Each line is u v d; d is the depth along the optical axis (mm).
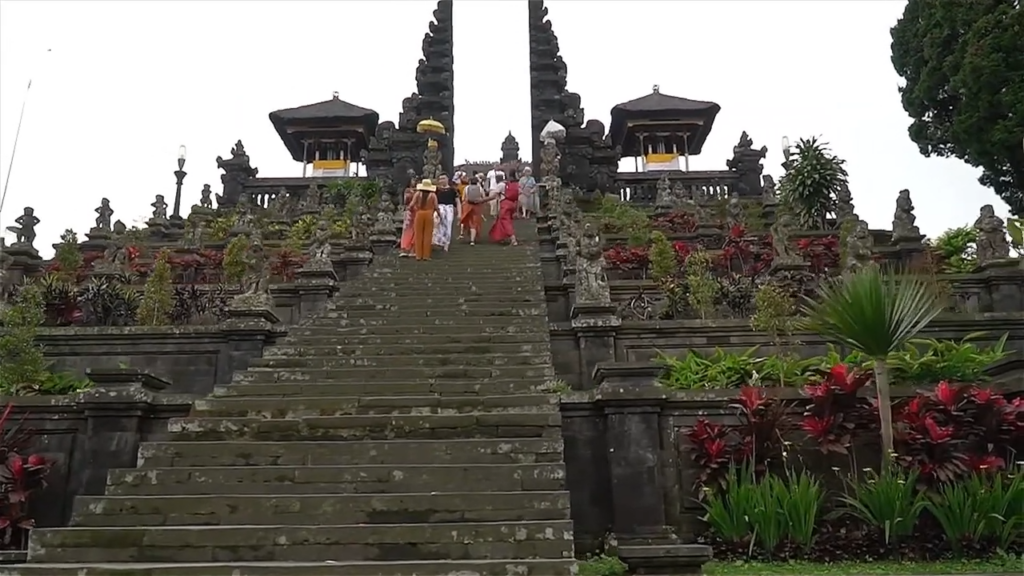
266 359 10492
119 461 9367
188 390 12375
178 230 24562
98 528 6840
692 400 9312
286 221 24656
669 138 40719
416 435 8633
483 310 12336
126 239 20859
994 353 10836
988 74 20688
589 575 7074
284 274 16562
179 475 7699
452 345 10867
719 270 16875
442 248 16906
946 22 23062
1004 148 20875
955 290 14445
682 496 8977
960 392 8820
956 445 8484
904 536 8094
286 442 8234
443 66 36031
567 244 16203
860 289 8766
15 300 14312
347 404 9141
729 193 31781
